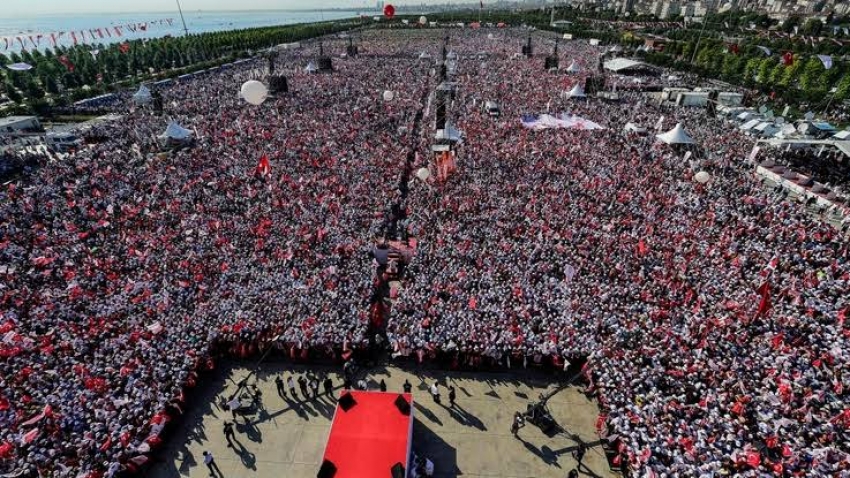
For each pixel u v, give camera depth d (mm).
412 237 35469
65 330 25172
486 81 86688
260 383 24391
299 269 30781
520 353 24734
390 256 33031
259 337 25625
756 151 48812
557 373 25016
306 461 20594
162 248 33062
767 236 33750
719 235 34688
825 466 18406
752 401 21312
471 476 20000
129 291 28609
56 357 23578
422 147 52531
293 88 81938
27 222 35938
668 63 103375
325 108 68250
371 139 54219
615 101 74250
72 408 20641
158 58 105312
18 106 69938
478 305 27438
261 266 31109
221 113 66000
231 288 28969
